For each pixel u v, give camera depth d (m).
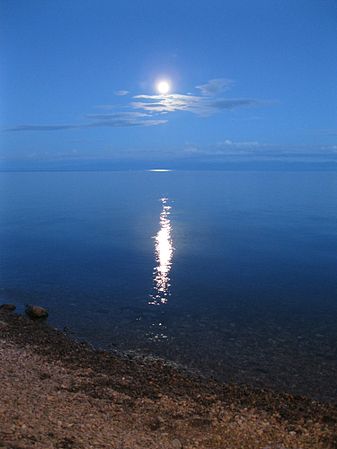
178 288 31.86
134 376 16.59
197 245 52.59
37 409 12.12
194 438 11.62
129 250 48.44
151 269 38.34
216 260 42.84
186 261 42.28
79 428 11.20
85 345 20.39
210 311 26.22
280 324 23.88
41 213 95.75
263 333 22.42
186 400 14.44
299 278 35.25
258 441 11.66
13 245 51.69
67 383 14.98
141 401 14.00
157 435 11.60
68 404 12.96
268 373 17.66
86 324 23.62
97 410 12.81
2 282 33.03
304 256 45.19
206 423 12.61
